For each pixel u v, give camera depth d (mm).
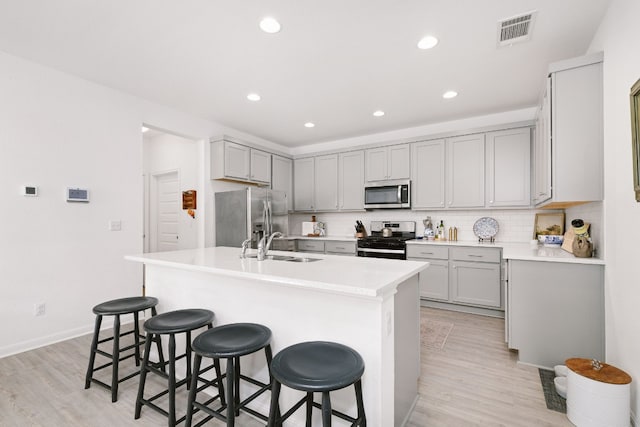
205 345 1403
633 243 1656
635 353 1636
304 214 5570
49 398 1907
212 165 4199
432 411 1801
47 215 2715
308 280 1380
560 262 2227
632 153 1580
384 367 1411
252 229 3975
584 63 2088
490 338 2887
